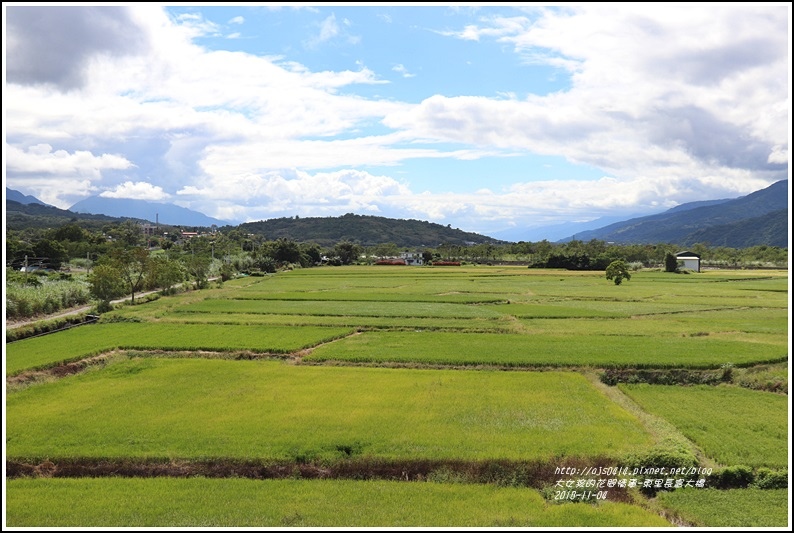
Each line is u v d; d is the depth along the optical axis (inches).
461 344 1839.3
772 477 852.0
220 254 6348.4
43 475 890.1
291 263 6939.0
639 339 1904.5
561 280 4734.3
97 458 922.7
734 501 799.1
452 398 1245.7
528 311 2667.3
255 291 3720.5
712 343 1813.5
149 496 797.9
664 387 1371.8
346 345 1836.9
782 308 2800.2
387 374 1462.8
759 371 1475.1
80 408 1165.1
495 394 1274.6
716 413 1150.3
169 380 1396.4
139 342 1840.6
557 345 1802.4
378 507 768.9
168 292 3479.3
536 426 1061.8
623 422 1082.1
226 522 720.3
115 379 1406.3
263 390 1307.8
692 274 5556.1
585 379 1423.5
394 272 5930.1
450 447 957.2
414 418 1106.1
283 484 840.3
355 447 959.0
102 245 5477.4
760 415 1136.2
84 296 2874.0
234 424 1067.9
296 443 973.2
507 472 888.3
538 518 738.8
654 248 7819.9
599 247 7790.4
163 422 1079.6
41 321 2182.6
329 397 1252.5
